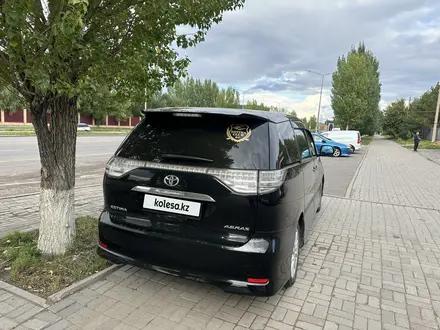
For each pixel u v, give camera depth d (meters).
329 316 2.84
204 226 2.59
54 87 2.52
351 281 3.54
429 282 3.59
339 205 7.36
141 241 2.80
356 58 44.38
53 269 3.22
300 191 3.21
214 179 2.55
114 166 2.99
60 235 3.47
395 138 67.44
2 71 2.77
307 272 3.73
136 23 2.99
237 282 2.51
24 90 2.86
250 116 2.74
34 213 5.26
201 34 3.81
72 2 2.00
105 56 2.75
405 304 3.10
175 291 3.11
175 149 2.80
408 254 4.43
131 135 3.12
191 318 2.70
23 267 3.18
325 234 5.20
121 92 3.83
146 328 2.53
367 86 43.69
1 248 3.66
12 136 25.00
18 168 9.98
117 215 2.99
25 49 2.46
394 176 12.70
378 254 4.39
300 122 4.42
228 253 2.49
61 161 3.40
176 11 3.09
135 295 3.00
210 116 2.83
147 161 2.84
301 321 2.74
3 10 2.08
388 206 7.41
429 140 49.56
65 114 3.33
